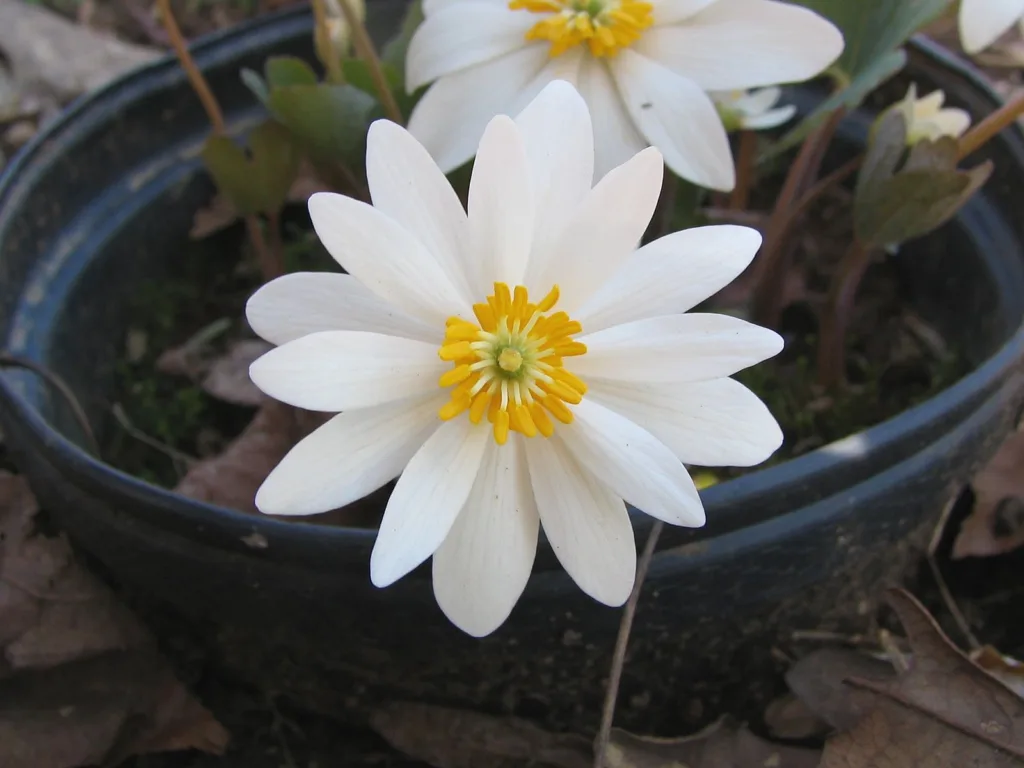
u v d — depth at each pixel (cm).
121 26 33
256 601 14
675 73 14
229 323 22
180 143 22
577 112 11
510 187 10
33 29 31
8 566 17
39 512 18
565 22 14
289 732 18
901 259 22
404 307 11
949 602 18
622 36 14
